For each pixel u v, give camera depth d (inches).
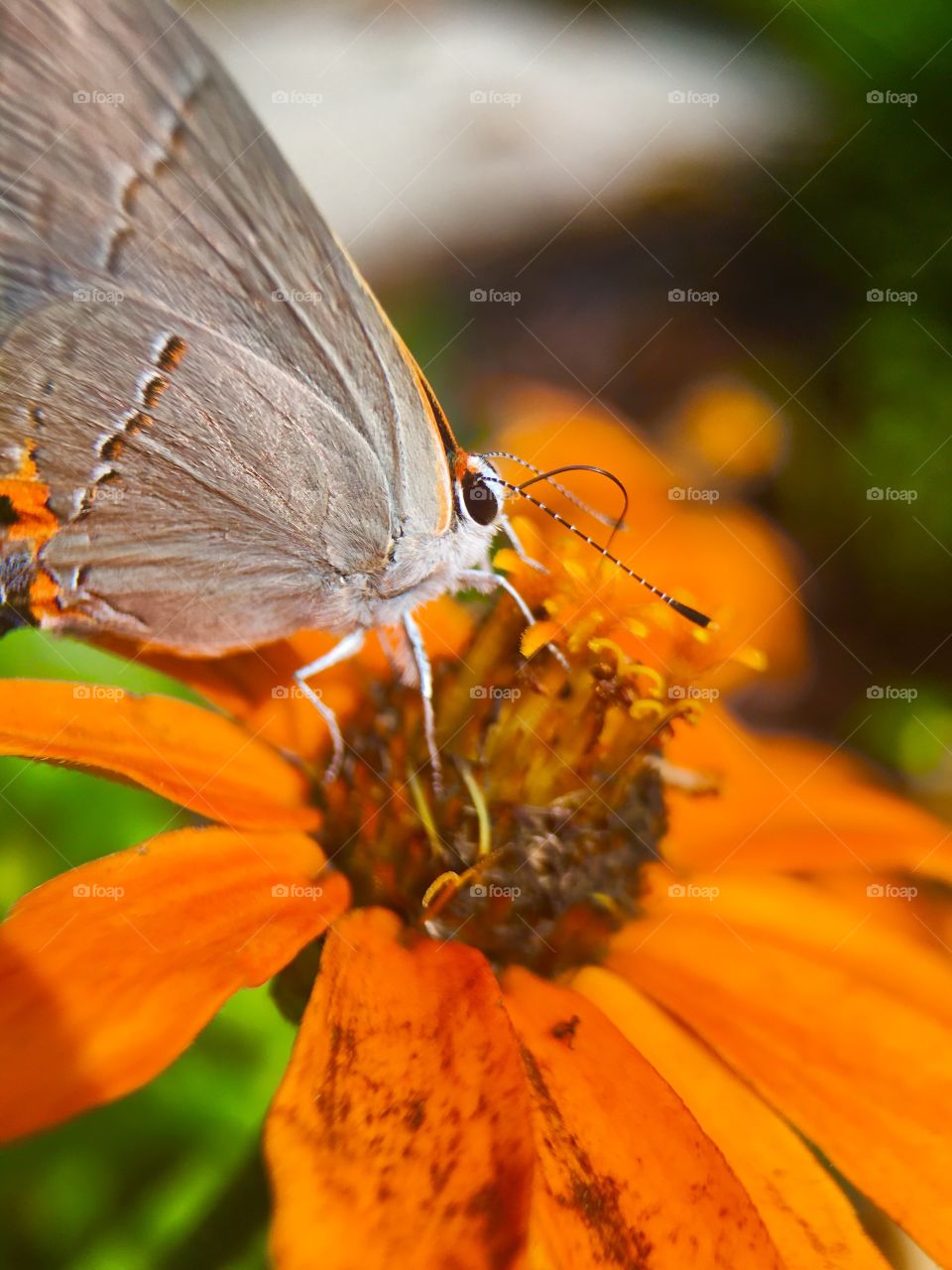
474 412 4.6
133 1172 3.2
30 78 2.9
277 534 3.1
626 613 3.1
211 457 3.1
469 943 3.0
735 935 3.1
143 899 2.8
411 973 2.9
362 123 6.1
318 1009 2.8
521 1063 2.7
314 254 3.0
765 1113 2.9
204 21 6.4
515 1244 2.6
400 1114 2.7
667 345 5.2
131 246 3.0
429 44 6.5
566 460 3.8
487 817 3.0
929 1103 2.9
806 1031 3.0
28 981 2.7
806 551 4.4
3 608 3.1
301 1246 2.6
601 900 3.1
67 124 2.9
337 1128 2.7
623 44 6.4
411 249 5.8
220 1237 3.0
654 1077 2.8
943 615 4.4
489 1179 2.6
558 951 3.0
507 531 3.2
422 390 3.2
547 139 6.0
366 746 3.1
